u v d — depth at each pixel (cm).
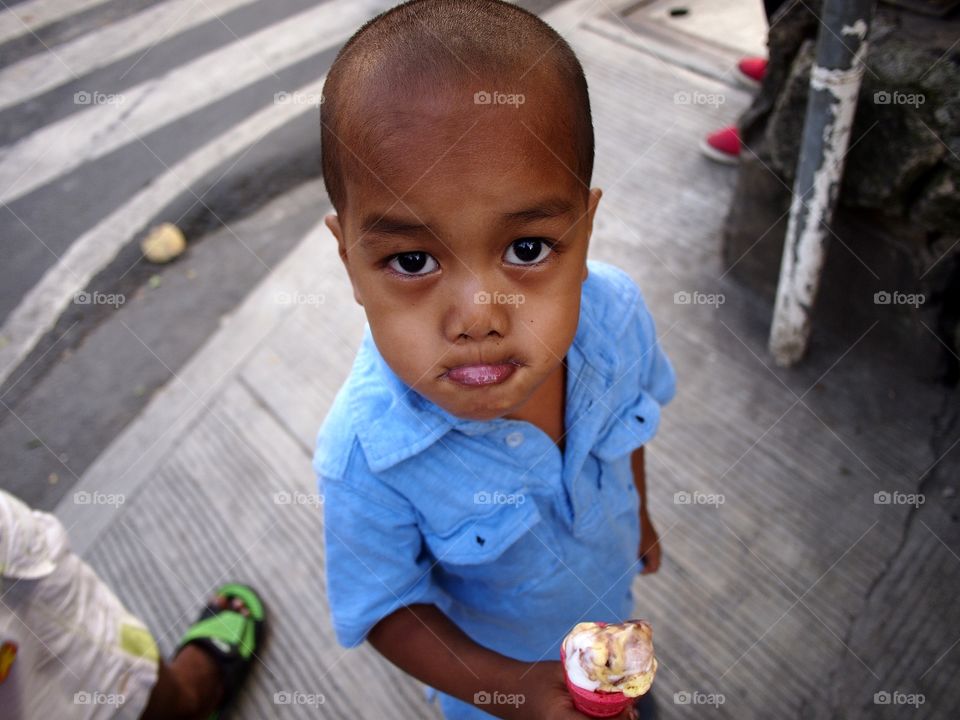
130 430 278
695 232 297
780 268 260
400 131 81
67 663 156
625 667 96
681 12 408
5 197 391
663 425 244
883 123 204
